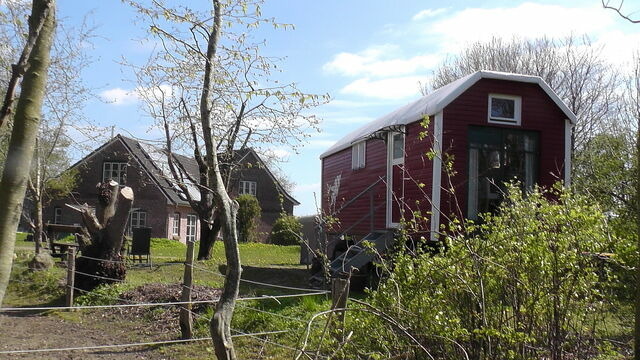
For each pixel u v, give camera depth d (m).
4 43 10.02
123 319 10.01
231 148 13.89
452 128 13.24
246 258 23.73
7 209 2.43
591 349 5.19
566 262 4.71
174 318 9.60
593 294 4.93
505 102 13.82
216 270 15.82
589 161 13.62
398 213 14.75
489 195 13.34
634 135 15.30
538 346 4.89
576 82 28.23
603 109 27.45
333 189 19.69
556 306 4.80
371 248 6.21
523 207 5.26
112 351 7.92
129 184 34.56
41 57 2.63
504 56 31.88
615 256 4.66
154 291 11.31
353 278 12.99
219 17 4.36
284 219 13.41
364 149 17.64
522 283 4.84
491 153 13.57
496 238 5.10
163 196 34.81
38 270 14.21
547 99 14.03
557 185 5.57
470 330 4.94
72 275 11.27
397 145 15.34
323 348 5.71
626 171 10.90
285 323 8.48
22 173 2.48
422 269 5.20
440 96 13.86
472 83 13.37
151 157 16.89
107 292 11.60
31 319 10.36
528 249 4.78
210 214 17.98
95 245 12.43
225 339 3.87
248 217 36.41
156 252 25.62
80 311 10.83
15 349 7.96
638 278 4.35
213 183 4.02
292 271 15.84
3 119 2.66
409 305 5.21
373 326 5.46
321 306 9.30
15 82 2.61
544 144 13.91
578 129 27.41
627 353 5.59
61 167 20.67
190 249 8.62
